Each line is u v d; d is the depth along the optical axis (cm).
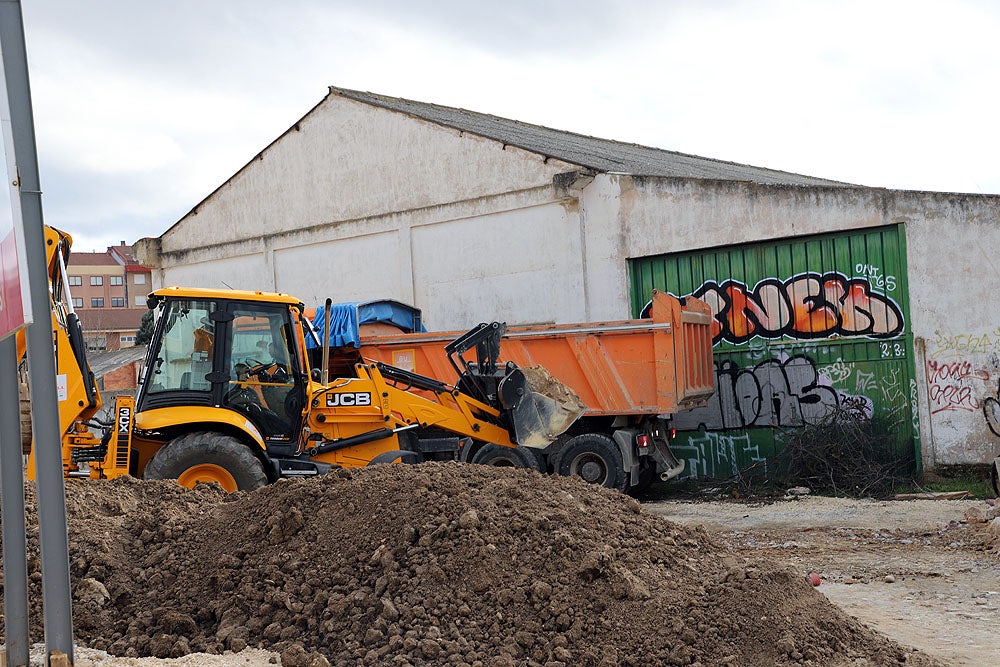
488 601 509
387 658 473
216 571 543
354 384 1069
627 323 1296
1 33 328
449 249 1831
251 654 487
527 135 2058
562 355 1339
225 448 866
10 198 325
